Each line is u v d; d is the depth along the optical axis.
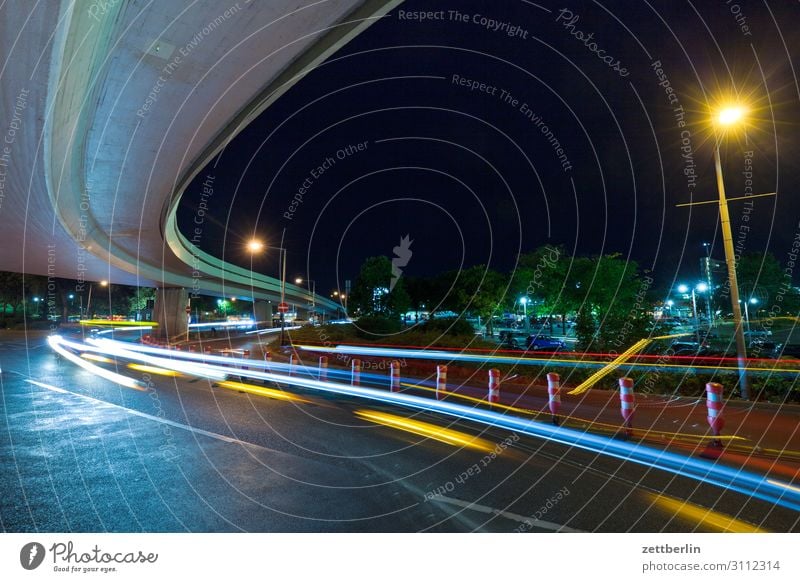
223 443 6.55
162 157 16.02
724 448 6.55
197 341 42.31
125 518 4.18
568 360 15.27
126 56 10.05
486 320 33.88
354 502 4.57
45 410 8.88
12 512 4.27
